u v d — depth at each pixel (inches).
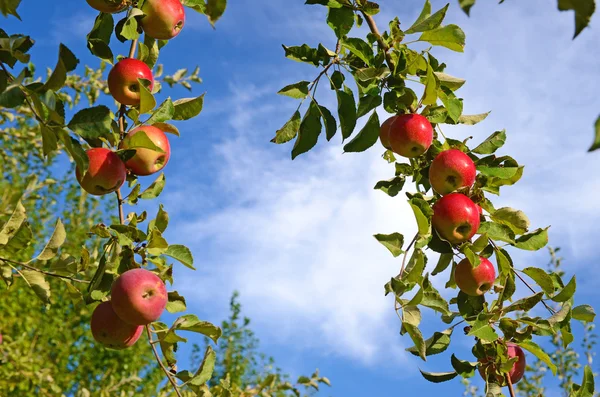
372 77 97.7
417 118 98.0
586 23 36.7
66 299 415.5
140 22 94.0
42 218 429.1
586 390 95.0
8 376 238.8
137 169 94.1
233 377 466.0
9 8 71.4
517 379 103.5
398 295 86.7
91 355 422.6
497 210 99.7
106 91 245.6
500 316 97.8
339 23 99.3
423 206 92.2
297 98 100.7
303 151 103.2
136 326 91.7
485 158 101.3
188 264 95.4
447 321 101.6
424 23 97.4
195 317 92.0
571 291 97.1
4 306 332.2
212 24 59.7
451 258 102.0
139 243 92.9
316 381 171.5
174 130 96.0
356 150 101.0
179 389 92.7
